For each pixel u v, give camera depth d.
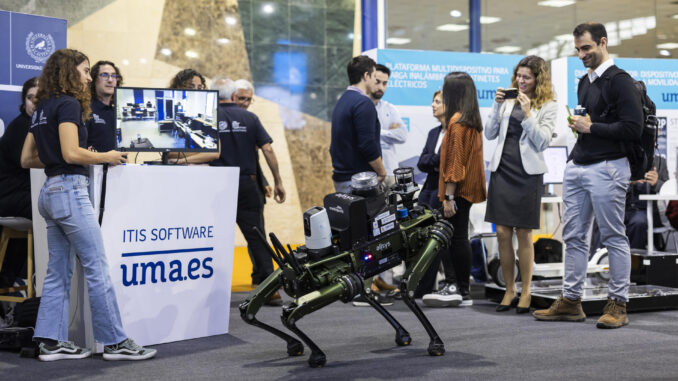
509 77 6.21
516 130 4.58
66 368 3.16
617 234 4.04
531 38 8.84
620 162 4.03
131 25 7.93
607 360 3.17
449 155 4.63
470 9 8.64
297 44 8.60
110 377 2.98
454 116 4.67
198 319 3.83
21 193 4.34
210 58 8.27
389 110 5.75
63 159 3.27
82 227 3.27
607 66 4.07
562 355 3.28
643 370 2.98
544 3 8.86
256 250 5.10
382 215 3.29
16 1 7.48
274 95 8.52
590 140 4.08
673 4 9.15
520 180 4.52
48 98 3.30
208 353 3.44
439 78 6.00
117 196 3.48
